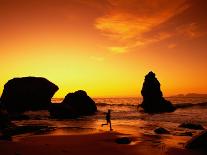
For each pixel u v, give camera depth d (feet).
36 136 67.05
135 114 175.22
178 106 269.23
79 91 183.62
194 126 89.56
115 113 182.80
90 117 149.38
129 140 58.59
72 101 175.94
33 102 186.39
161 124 107.45
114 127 93.86
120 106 298.56
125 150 49.06
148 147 52.26
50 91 192.95
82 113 170.50
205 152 47.96
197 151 48.75
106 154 45.32
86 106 175.63
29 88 187.21
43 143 54.85
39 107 188.14
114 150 48.93
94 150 48.49
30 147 46.75
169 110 209.97
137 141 60.08
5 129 77.92
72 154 43.88
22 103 183.93
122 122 118.73
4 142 49.67
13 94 185.26
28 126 90.58
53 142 57.11
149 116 157.17
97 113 177.06
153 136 68.59
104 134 70.64
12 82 190.80
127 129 86.53
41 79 195.42
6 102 185.26
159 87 219.82
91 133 73.61
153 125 102.12
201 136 51.83
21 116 132.57
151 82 219.20
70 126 97.04
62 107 141.79
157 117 149.38
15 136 67.41
